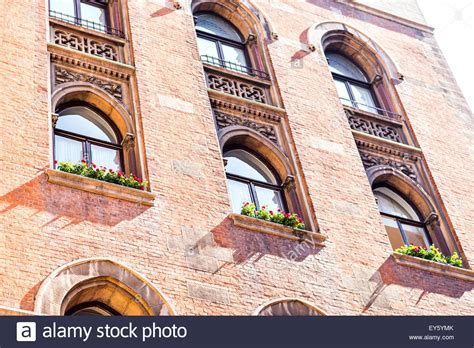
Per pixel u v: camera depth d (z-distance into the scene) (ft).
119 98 52.65
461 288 54.13
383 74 69.15
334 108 61.41
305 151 56.49
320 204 53.62
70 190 45.09
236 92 58.59
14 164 44.42
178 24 59.31
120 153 50.72
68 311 41.86
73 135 50.01
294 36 65.67
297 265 48.73
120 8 58.75
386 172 60.34
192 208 48.06
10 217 42.11
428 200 60.54
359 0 74.02
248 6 65.46
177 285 43.80
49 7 56.65
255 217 50.34
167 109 52.75
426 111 67.46
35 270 40.68
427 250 57.82
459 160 64.80
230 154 55.21
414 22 76.59
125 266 43.06
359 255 51.85
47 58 51.13
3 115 46.21
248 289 45.80
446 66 73.87
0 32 50.42
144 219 45.93
